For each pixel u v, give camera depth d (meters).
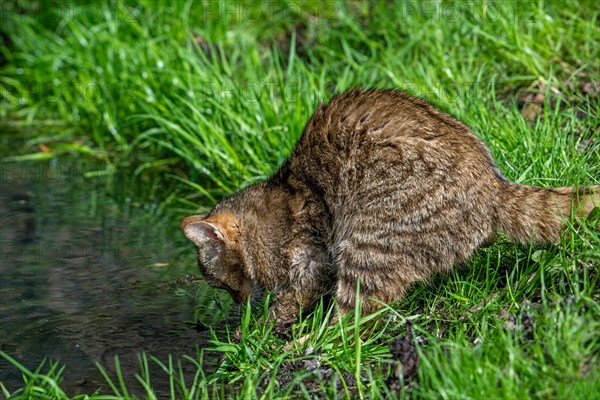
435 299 7.92
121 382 7.08
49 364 7.98
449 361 6.75
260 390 7.34
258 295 8.91
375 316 7.74
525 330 6.82
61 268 10.10
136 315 8.94
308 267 8.39
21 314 8.98
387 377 7.04
